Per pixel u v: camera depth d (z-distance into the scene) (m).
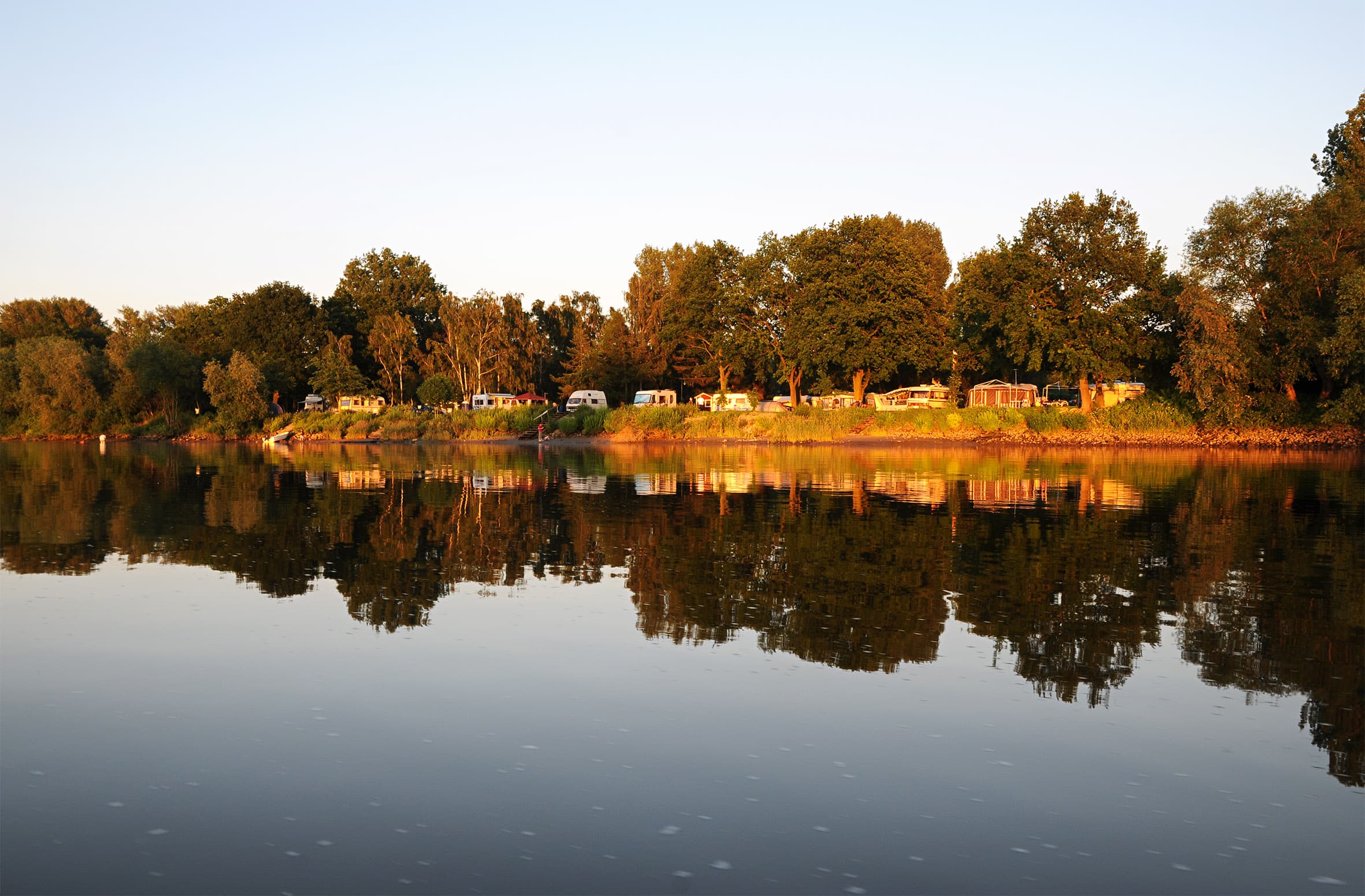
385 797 7.54
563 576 16.83
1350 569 17.59
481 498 31.53
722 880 6.27
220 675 10.76
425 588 15.77
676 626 13.08
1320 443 66.56
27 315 145.12
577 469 48.22
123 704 9.77
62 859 6.54
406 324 124.69
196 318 133.50
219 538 21.52
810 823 7.14
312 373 125.75
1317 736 8.98
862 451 68.88
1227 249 71.19
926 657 11.56
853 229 89.50
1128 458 58.34
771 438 82.06
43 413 104.62
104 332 149.25
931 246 129.75
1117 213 77.44
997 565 17.94
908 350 88.00
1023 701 9.96
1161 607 14.30
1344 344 61.97
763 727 9.14
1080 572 17.14
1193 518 25.45
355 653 11.64
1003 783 7.88
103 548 19.98
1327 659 11.52
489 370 118.00
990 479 39.59
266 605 14.34
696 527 23.66
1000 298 82.81
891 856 6.62
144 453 70.81
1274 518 25.28
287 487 36.44
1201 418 72.00
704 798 7.55
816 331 88.12
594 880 6.25
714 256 106.38
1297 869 6.50
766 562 18.39
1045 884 6.26
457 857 6.57
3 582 16.14
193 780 7.85
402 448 81.56
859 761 8.32
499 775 7.97
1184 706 9.80
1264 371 68.94
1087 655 11.66
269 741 8.72
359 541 21.11
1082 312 77.56
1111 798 7.61
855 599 14.83
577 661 11.32
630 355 117.00
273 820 7.13
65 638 12.34
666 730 9.05
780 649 11.88
